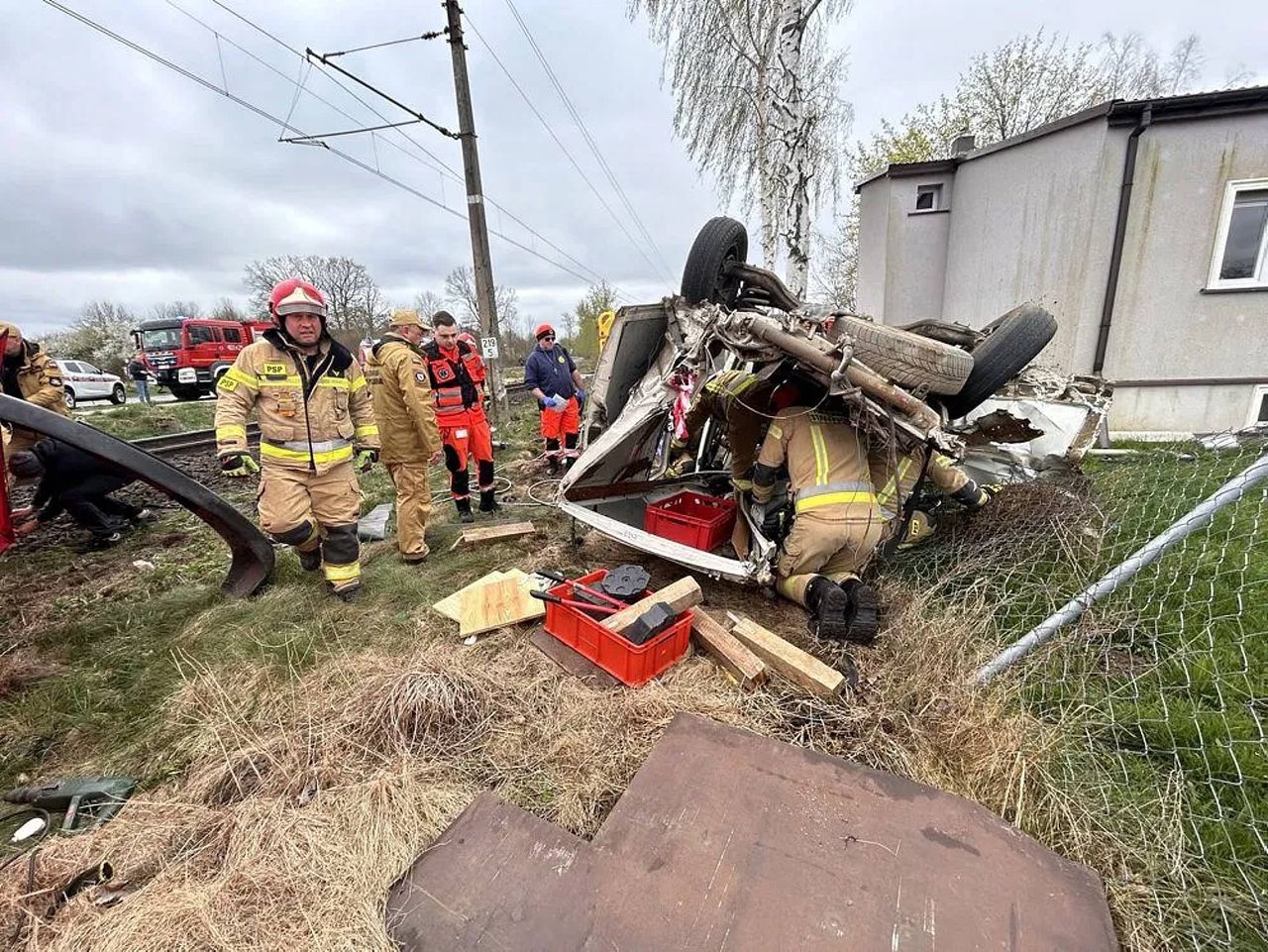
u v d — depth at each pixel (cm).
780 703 261
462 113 987
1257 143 660
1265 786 208
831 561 326
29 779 231
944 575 347
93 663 304
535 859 181
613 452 414
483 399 531
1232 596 307
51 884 175
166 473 322
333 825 193
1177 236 704
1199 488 408
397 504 424
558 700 261
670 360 405
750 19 848
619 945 154
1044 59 1716
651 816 193
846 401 289
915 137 1828
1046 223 774
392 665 282
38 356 441
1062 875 173
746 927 157
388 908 168
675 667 287
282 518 341
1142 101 662
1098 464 564
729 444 411
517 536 464
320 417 344
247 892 167
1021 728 227
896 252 980
